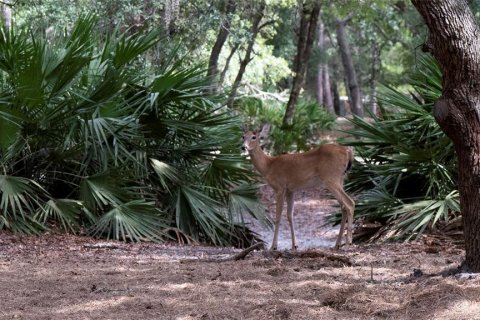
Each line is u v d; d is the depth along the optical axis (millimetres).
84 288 8328
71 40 13992
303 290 8047
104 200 13195
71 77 12836
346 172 12938
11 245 11633
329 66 57250
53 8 19484
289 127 28781
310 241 17547
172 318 7098
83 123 12992
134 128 13586
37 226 12711
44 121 12812
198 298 7789
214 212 14469
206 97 14734
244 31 24328
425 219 12312
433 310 7020
